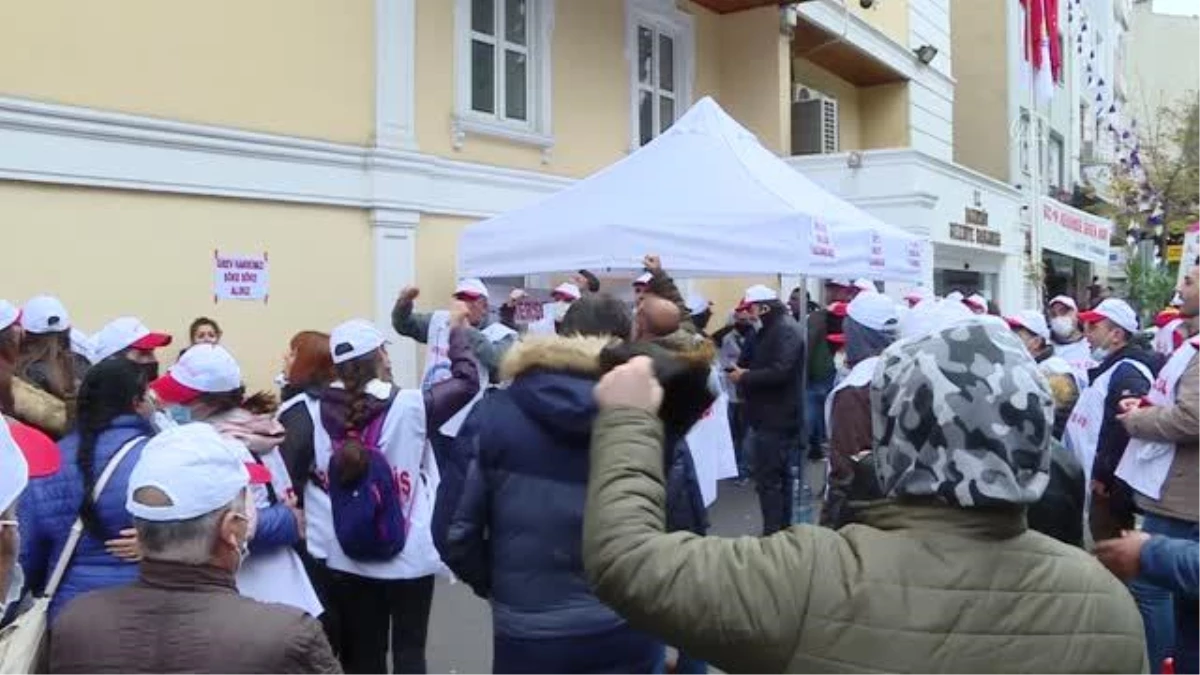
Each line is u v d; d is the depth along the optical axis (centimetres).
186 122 805
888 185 1488
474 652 592
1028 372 180
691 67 1487
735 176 795
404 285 988
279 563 372
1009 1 2470
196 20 814
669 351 228
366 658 450
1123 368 517
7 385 464
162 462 237
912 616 172
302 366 474
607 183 831
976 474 175
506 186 1120
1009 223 1931
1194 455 450
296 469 430
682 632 178
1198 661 399
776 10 1533
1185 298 530
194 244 819
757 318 972
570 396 313
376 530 423
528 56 1173
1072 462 319
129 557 321
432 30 1034
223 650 227
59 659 233
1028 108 2606
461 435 346
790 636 175
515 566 322
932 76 2184
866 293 620
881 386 188
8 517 260
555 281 1188
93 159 747
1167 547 282
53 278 730
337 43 927
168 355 798
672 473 382
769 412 787
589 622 318
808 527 188
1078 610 175
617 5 1309
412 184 993
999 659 170
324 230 922
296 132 894
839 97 2042
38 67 719
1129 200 2962
